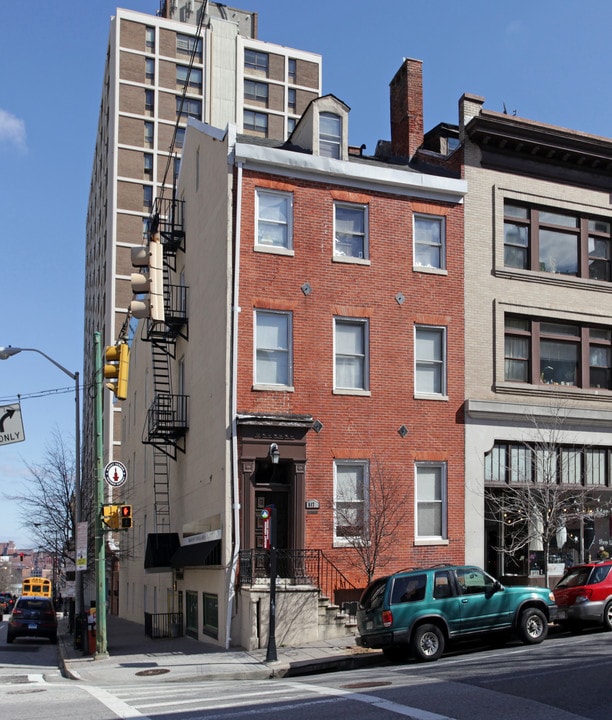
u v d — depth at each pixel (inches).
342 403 855.1
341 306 871.7
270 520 687.1
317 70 3132.4
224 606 788.6
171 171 2795.3
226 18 3176.7
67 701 515.2
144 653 817.5
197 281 986.7
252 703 457.4
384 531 839.1
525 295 960.3
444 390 906.1
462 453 898.7
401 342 892.0
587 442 960.9
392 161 1047.0
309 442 835.4
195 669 654.5
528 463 937.5
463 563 877.8
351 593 818.2
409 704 426.3
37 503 2421.3
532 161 990.4
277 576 799.7
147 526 1385.3
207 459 891.4
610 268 1026.7
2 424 899.4
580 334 994.1
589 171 1019.3
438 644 613.9
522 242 985.5
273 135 3009.4
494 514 911.0
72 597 1416.1
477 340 927.7
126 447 1758.1
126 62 2812.5
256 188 859.4
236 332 823.7
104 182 2938.0
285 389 834.2
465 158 960.3
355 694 468.4
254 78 3014.3
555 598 721.6
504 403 918.4
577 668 505.4
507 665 541.3
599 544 978.1
